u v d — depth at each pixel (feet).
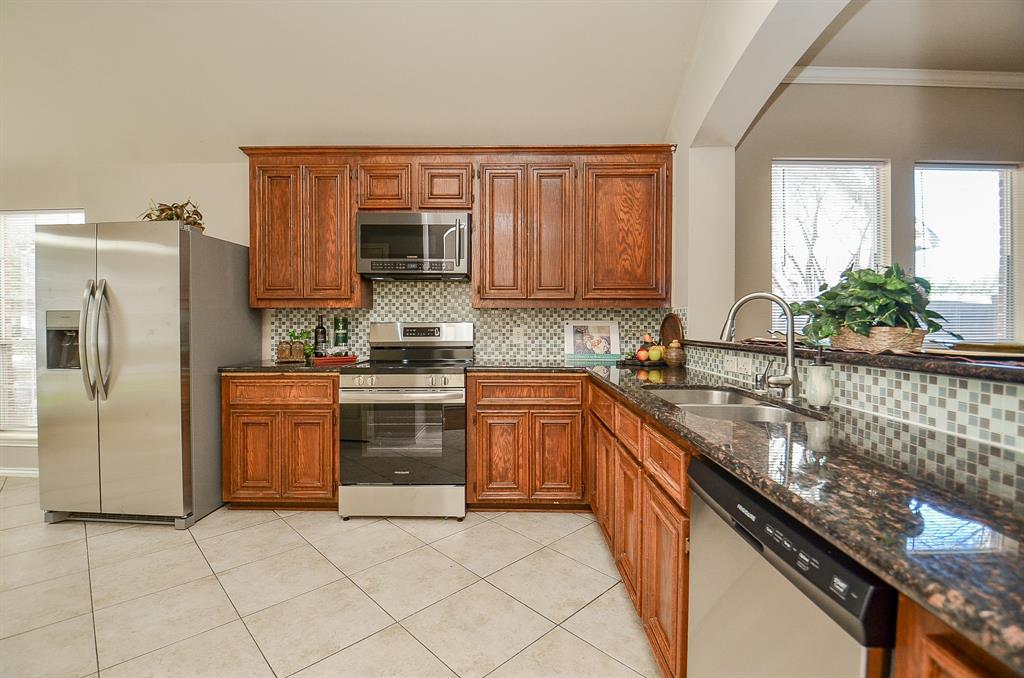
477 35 8.39
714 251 9.02
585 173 9.91
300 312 11.16
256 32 8.43
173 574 6.91
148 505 8.60
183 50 8.75
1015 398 3.15
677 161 9.60
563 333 10.96
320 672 4.94
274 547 7.79
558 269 9.98
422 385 9.09
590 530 8.44
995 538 1.90
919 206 10.11
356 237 9.96
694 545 3.81
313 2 7.96
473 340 10.79
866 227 10.12
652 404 5.03
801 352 5.28
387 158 9.98
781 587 2.57
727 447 3.30
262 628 5.65
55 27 8.43
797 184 10.15
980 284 10.11
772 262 10.05
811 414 4.60
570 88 9.27
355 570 7.01
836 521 2.07
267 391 9.36
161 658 5.14
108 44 8.69
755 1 6.01
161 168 11.23
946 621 1.47
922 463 2.94
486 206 9.97
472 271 10.07
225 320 9.74
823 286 5.10
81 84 9.40
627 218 9.90
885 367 4.12
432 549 7.69
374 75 9.12
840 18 8.16
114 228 8.59
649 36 8.27
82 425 8.72
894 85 10.00
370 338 10.71
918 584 1.59
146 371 8.57
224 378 9.43
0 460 11.64
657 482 4.88
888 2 7.80
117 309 8.59
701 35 8.05
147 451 8.60
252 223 10.10
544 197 9.96
